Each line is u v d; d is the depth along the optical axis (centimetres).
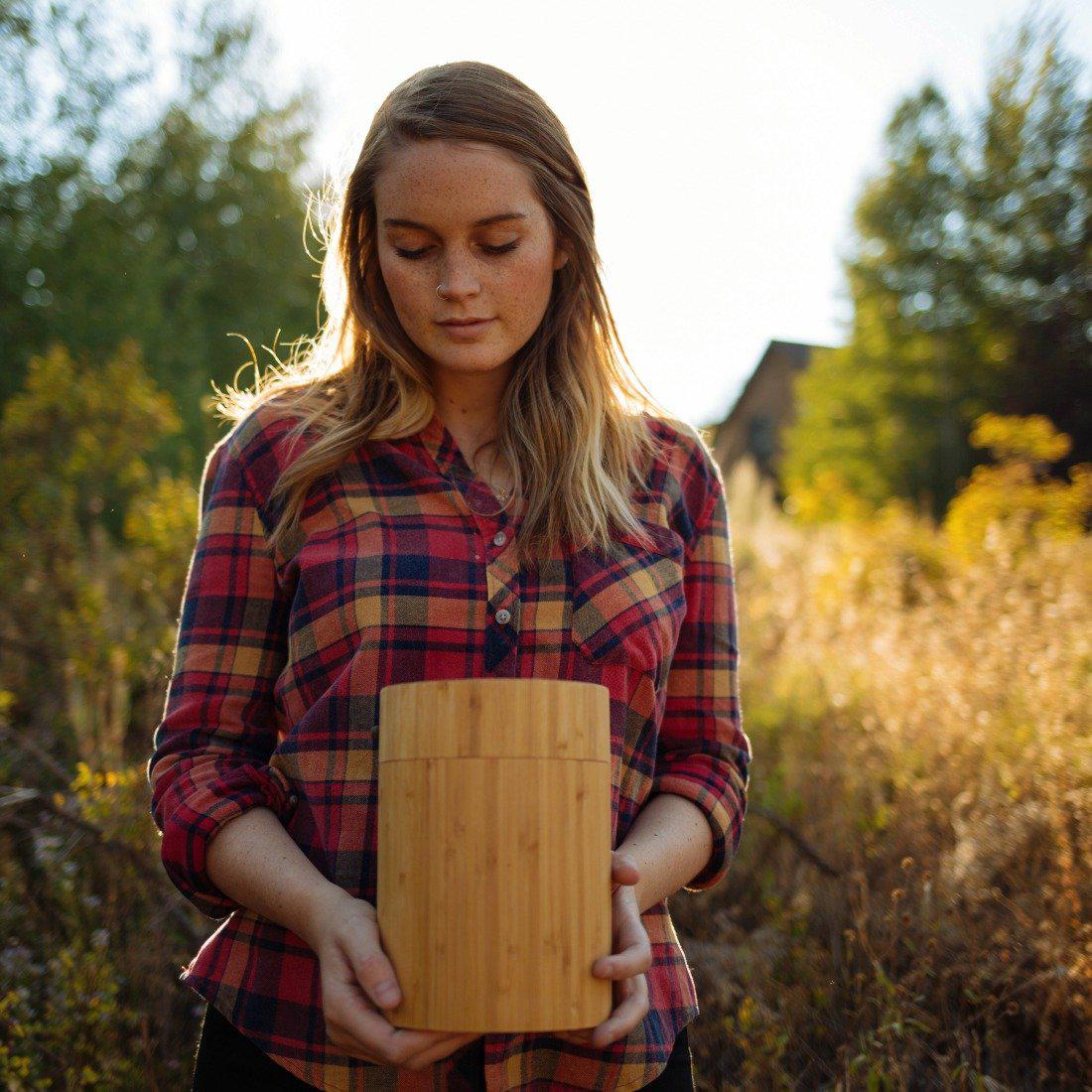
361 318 132
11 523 463
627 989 95
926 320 2302
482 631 121
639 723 126
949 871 268
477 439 136
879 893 269
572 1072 118
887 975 250
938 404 2264
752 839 306
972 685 372
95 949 249
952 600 575
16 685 381
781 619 528
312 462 125
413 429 129
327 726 118
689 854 124
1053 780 286
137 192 1339
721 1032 245
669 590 131
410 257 122
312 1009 115
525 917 86
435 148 118
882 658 425
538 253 123
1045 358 2227
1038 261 2248
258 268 1423
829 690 398
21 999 240
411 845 88
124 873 277
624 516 131
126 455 543
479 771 86
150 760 125
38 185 1149
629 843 120
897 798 310
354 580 121
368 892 114
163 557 419
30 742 330
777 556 714
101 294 1120
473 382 135
